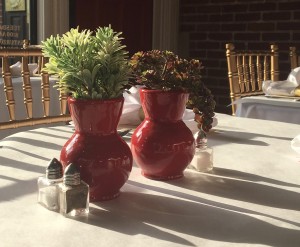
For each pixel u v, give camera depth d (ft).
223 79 13.93
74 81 2.29
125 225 2.07
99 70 2.29
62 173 2.27
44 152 3.40
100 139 2.37
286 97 6.73
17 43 12.07
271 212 2.25
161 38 14.70
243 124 4.54
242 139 3.88
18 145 3.61
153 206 2.31
